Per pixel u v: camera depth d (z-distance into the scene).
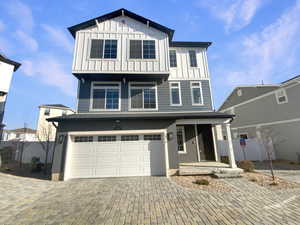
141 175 8.66
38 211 4.59
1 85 14.09
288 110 14.32
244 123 18.92
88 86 10.73
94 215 4.30
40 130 25.75
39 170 10.66
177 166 8.65
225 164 9.89
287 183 7.01
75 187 6.87
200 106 11.34
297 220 3.81
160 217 4.12
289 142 14.01
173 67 11.98
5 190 6.42
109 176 8.55
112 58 10.33
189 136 11.34
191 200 5.23
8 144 17.53
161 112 10.81
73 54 10.18
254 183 7.09
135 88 11.12
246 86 18.86
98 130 8.84
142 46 10.82
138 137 9.15
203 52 12.61
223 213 4.26
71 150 8.69
